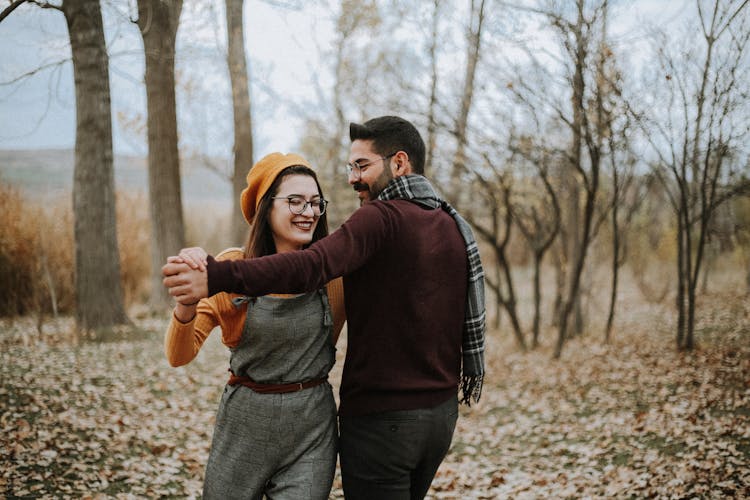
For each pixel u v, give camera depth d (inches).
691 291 295.3
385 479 67.9
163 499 133.6
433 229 69.6
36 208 367.9
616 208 333.4
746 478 134.1
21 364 225.5
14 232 355.3
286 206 73.5
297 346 71.6
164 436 173.8
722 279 593.0
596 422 204.2
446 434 71.1
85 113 284.2
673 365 269.6
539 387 268.1
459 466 175.5
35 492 124.9
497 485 155.9
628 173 339.0
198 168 626.8
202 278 54.5
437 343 68.9
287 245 76.1
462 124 295.7
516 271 756.6
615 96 233.3
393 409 66.7
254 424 71.4
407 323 66.8
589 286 428.1
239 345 71.8
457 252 71.9
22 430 154.3
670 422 187.8
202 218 616.4
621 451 170.2
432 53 297.0
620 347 330.6
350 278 69.1
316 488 72.2
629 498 134.1
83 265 292.7
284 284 56.9
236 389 73.2
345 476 70.9
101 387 211.5
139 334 298.8
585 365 296.4
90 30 274.2
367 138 73.7
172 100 390.3
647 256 558.3
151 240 397.1
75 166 291.0
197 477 148.6
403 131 73.7
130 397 205.0
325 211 79.7
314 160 518.9
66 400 187.8
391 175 73.6
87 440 157.6
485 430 213.9
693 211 309.4
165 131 389.7
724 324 356.8
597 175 270.5
